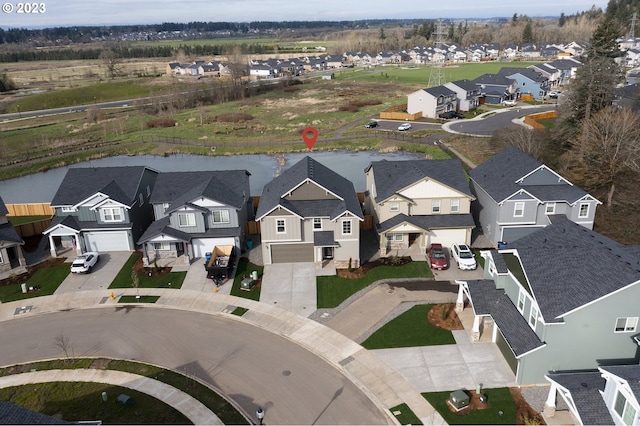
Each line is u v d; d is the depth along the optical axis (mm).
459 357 29656
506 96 117250
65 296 38250
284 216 40625
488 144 80438
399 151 83625
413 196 44188
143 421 25188
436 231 43688
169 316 35250
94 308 36625
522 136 68812
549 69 129125
